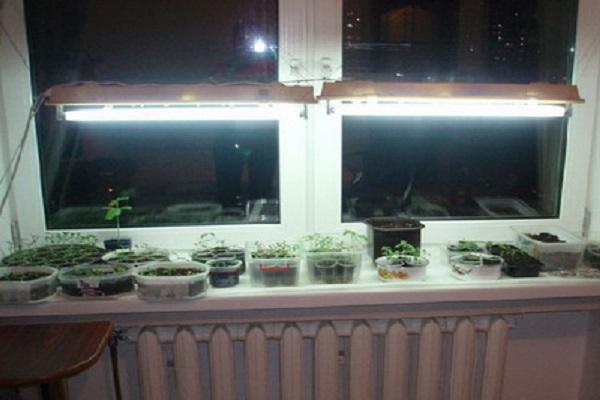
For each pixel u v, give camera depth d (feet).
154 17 5.12
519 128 5.71
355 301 4.69
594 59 5.53
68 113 4.66
